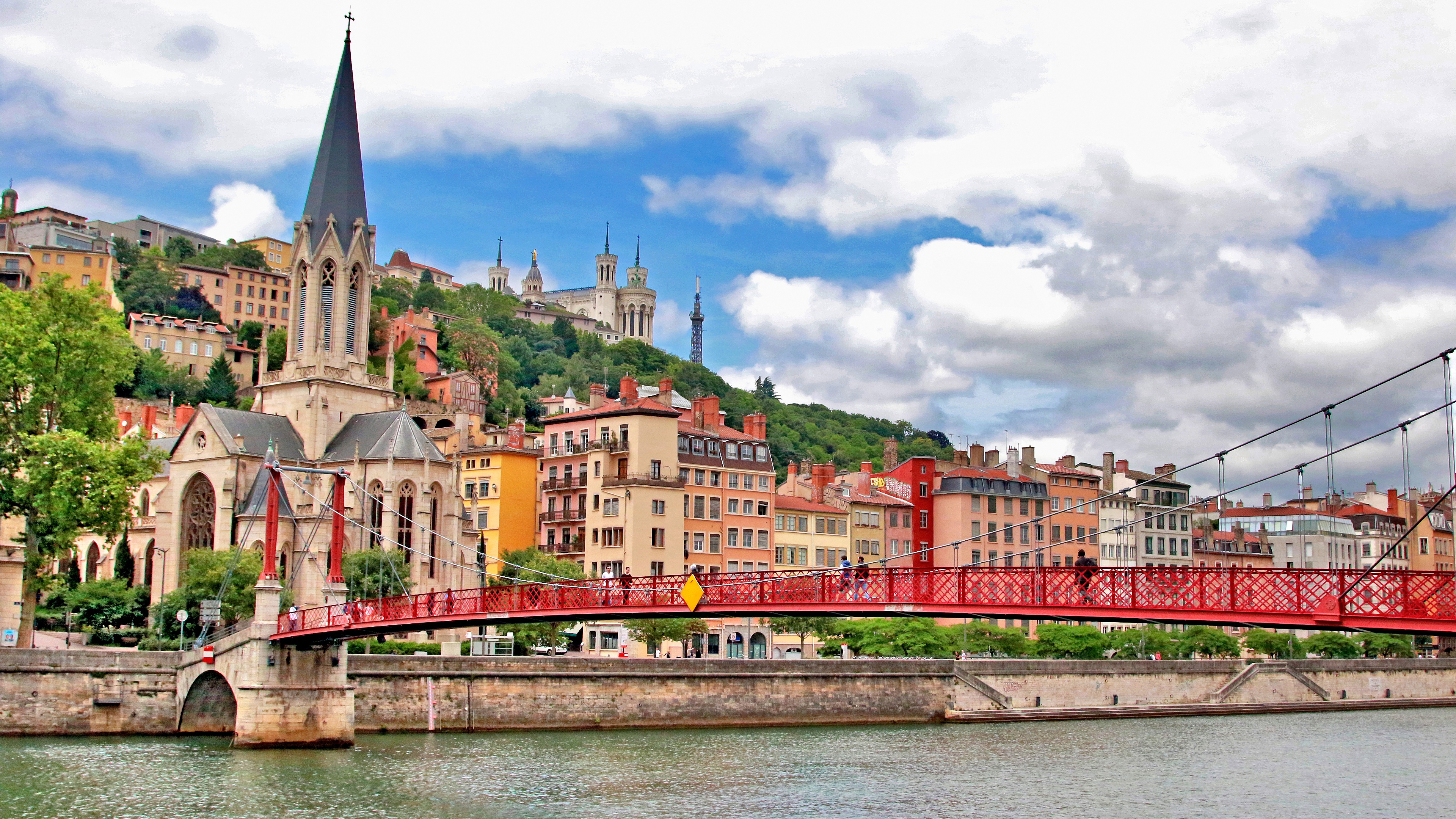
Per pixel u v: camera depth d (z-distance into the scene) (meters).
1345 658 168.75
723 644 145.62
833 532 166.25
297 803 67.44
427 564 133.25
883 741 101.44
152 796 67.56
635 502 145.88
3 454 93.81
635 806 70.19
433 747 86.94
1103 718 129.88
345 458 140.00
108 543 96.44
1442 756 103.69
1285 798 81.25
